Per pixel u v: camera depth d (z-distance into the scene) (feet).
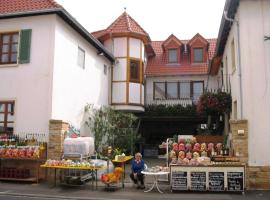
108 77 66.54
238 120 38.37
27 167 40.83
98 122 54.85
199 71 76.79
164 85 78.69
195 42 80.33
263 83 38.78
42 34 43.50
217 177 35.17
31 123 42.39
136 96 67.97
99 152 49.44
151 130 79.46
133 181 37.73
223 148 43.19
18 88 43.52
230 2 39.81
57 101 43.60
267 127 38.04
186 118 72.64
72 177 38.06
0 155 39.40
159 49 85.35
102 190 35.91
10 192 34.12
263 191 35.88
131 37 68.39
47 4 43.70
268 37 38.88
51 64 42.63
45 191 35.04
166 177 40.01
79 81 51.06
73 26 47.67
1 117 43.88
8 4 45.85
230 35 47.78
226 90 55.21
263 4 39.75
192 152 41.65
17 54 44.19
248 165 37.58
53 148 40.78
